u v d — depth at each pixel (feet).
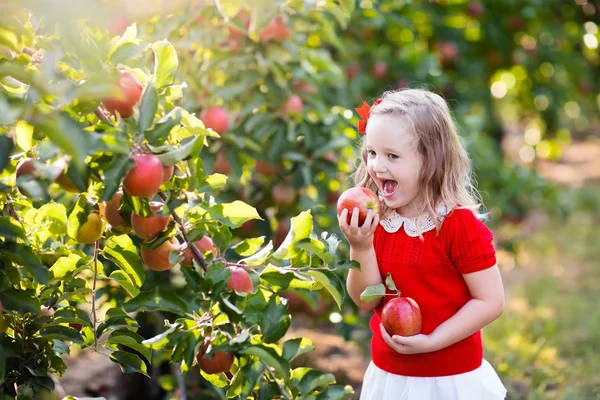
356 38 17.83
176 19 11.07
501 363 15.14
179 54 11.40
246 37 11.53
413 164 7.70
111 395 13.82
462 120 19.60
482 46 23.79
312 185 12.61
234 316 6.07
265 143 12.10
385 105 7.86
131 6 6.62
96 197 6.77
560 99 26.07
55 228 7.18
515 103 27.66
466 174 8.23
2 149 5.56
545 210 28.96
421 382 7.89
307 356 16.78
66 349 7.89
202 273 6.60
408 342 7.63
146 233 6.53
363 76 17.53
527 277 22.95
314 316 13.33
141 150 6.01
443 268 7.84
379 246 8.06
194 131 6.25
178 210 6.77
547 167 41.45
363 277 7.97
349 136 12.89
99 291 10.91
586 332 17.71
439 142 7.80
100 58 6.26
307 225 6.92
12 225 6.18
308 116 12.32
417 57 18.90
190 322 6.37
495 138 27.66
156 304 6.35
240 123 12.01
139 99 6.18
